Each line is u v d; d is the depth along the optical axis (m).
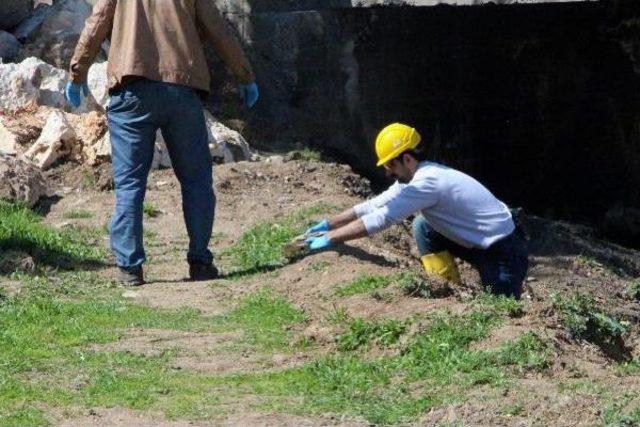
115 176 19.84
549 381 13.34
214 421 12.44
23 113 30.94
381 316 15.77
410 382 13.75
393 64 44.22
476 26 45.97
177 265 21.81
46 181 27.55
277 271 19.72
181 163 20.06
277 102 42.50
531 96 47.03
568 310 15.97
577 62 47.50
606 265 33.28
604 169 47.66
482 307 15.53
